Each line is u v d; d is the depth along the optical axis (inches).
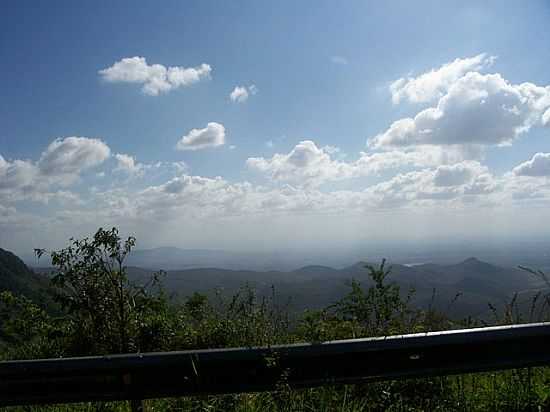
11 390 145.9
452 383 177.0
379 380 155.2
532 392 168.2
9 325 263.9
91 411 166.6
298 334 210.7
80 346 255.0
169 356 147.6
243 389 151.6
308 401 160.6
